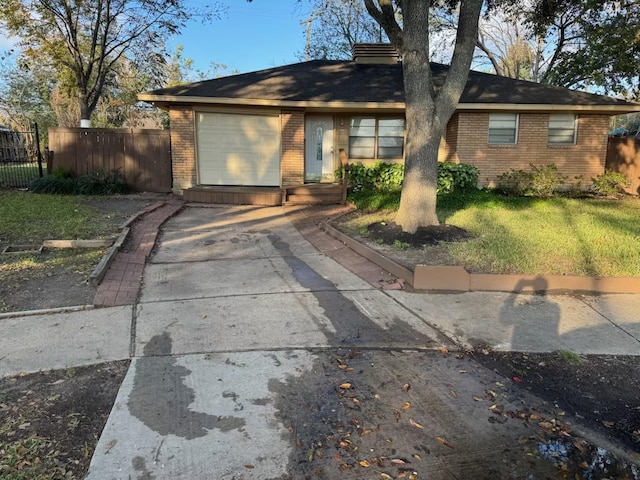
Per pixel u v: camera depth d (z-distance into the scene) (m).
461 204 10.49
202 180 13.12
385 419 2.96
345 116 14.38
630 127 43.09
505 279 5.41
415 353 3.88
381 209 10.34
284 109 12.97
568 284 5.41
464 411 3.06
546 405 3.17
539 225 8.17
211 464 2.50
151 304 4.93
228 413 2.97
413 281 5.46
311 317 4.61
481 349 3.98
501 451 2.68
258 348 3.91
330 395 3.22
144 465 2.48
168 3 16.73
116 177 13.16
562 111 13.55
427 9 7.13
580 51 18.47
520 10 18.55
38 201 10.56
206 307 4.86
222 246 7.70
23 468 2.43
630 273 5.59
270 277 5.99
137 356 3.74
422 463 2.56
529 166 13.93
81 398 3.12
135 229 8.32
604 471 2.56
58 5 15.72
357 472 2.48
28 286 5.26
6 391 3.20
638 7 15.84
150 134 13.28
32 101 36.78
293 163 13.23
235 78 14.24
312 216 10.33
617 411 3.14
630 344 4.11
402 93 13.38
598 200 12.34
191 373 3.47
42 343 3.95
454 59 7.18
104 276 5.63
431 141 7.34
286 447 2.66
